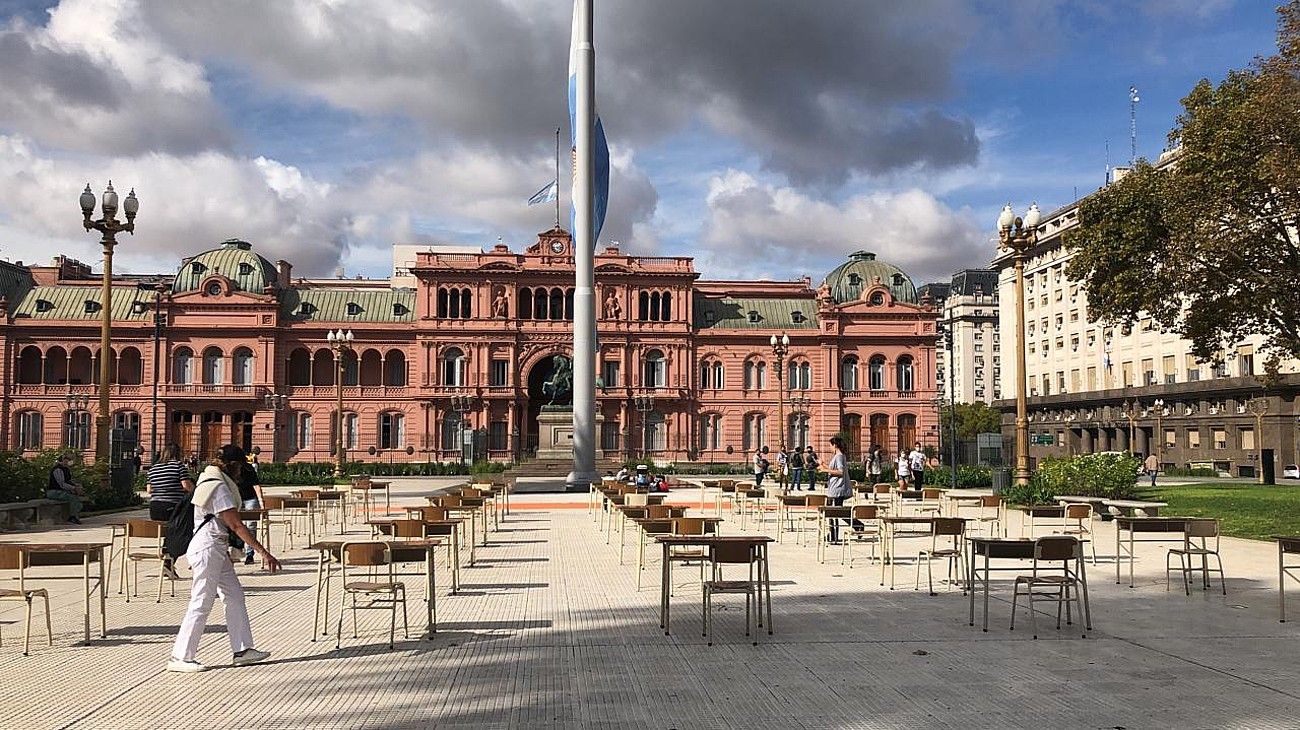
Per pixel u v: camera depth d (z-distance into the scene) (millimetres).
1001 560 23422
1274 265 34938
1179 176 36500
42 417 95062
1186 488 56938
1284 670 12352
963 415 134000
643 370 99562
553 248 100062
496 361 98250
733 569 22047
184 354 96625
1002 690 11414
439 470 83000
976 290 193125
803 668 12492
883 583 19766
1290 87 33188
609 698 11078
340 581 20234
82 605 17609
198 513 12680
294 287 106875
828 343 101688
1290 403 80938
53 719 10219
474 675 12133
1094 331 109562
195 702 10883
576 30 44875
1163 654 13258
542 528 32250
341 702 10898
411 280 130750
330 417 97250
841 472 27250
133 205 38750
